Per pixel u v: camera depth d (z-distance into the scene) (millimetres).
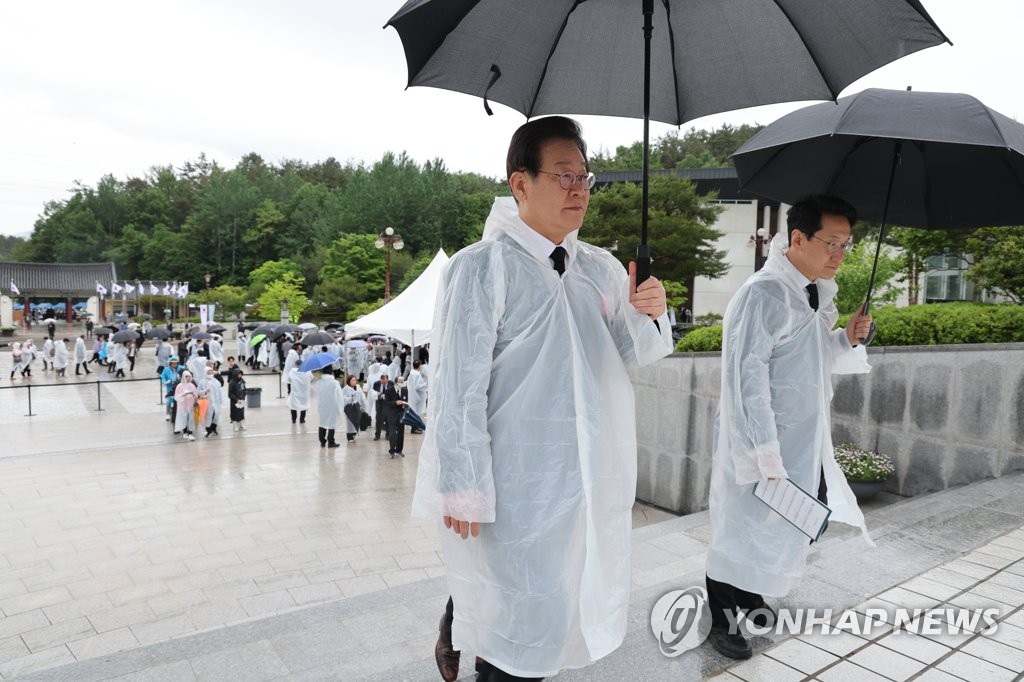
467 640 2004
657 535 5418
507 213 2031
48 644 5203
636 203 29500
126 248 71875
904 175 3369
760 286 2764
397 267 50031
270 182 75312
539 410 1926
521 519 1904
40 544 7492
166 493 9695
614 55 2250
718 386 7469
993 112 2715
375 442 13883
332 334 28312
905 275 17141
